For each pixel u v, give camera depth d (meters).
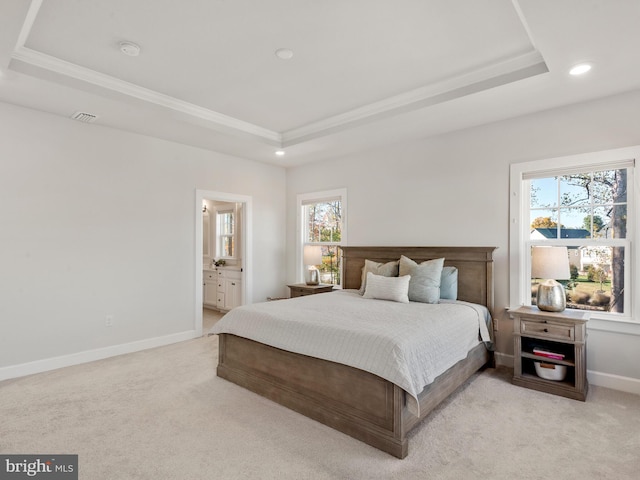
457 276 3.80
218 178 4.93
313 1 2.07
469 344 2.99
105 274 3.84
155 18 2.24
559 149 3.29
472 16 2.21
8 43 2.26
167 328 4.38
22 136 3.31
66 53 2.67
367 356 2.22
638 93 2.92
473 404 2.73
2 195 3.21
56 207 3.51
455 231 3.97
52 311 3.48
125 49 2.58
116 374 3.33
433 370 2.34
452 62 2.79
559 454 2.07
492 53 2.67
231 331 3.08
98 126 3.79
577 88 2.89
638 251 2.91
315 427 2.39
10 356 3.24
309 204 5.72
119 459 2.02
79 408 2.63
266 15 2.21
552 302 3.06
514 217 3.55
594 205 3.21
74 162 3.62
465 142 3.89
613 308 3.12
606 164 3.07
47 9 2.14
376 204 4.70
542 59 2.65
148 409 2.63
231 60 2.76
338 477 1.88
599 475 1.88
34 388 3.00
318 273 5.20
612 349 3.03
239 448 2.14
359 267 4.71
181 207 4.52
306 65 2.84
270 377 2.85
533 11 1.92
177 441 2.21
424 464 1.99
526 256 3.54
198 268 4.70
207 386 3.06
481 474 1.90
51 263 3.48
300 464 1.99
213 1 2.07
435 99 3.22
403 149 4.43
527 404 2.72
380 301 3.56
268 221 5.66
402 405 2.08
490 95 3.02
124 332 3.99
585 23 2.03
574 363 2.84
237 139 4.27
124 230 4.00
